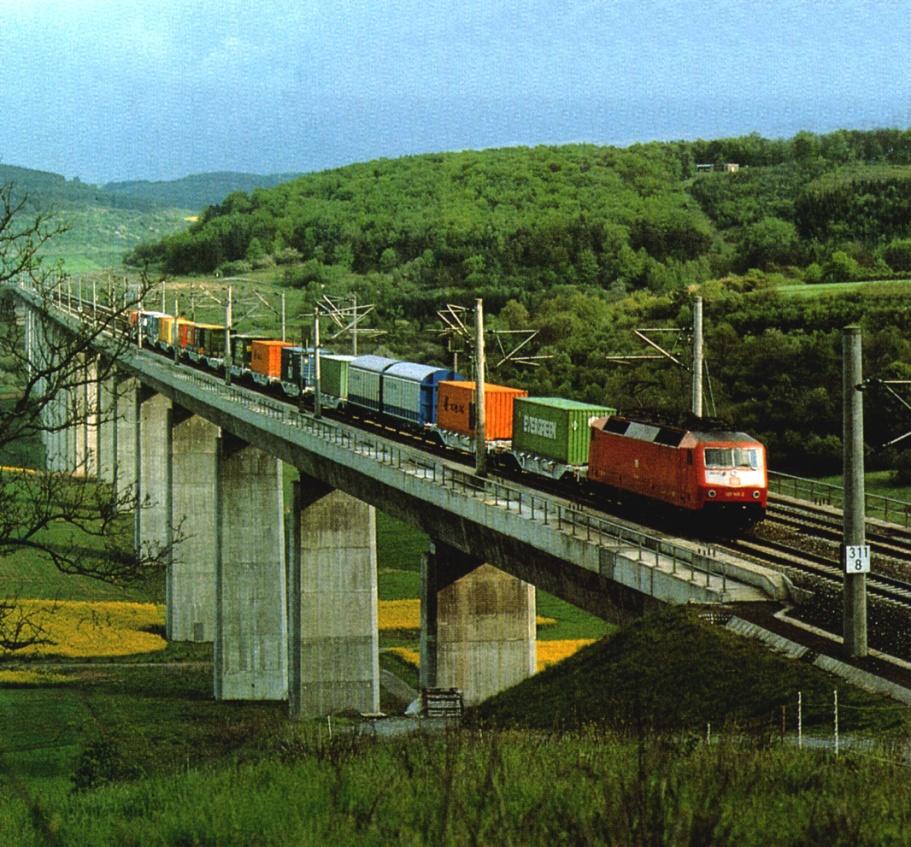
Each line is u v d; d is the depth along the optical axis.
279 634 91.06
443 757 24.41
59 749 60.59
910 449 102.94
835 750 25.83
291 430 79.44
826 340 124.62
